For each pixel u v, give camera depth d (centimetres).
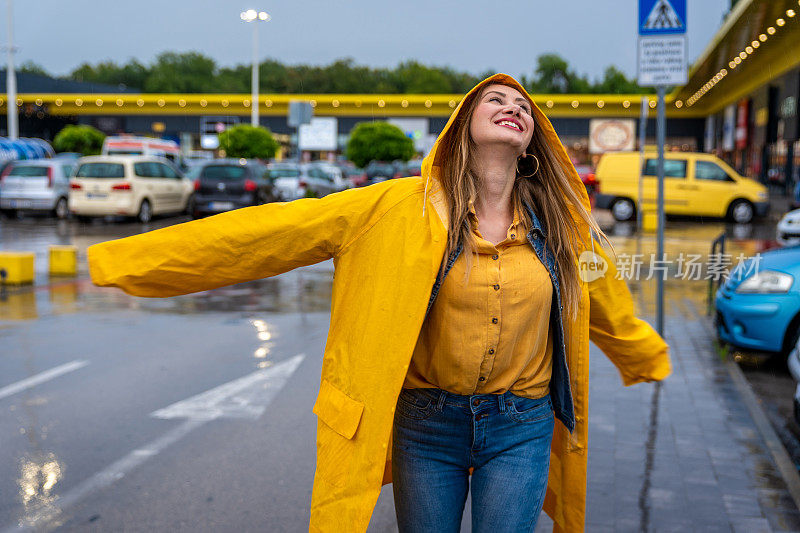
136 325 833
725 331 684
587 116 5316
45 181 2198
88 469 434
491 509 210
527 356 210
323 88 10588
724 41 2797
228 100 5747
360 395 198
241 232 200
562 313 218
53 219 2238
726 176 2177
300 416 527
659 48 602
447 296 201
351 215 201
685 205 2178
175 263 200
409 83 10681
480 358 203
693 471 418
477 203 212
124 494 402
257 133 4247
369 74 10612
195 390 586
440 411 210
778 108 3378
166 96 5838
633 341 238
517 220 208
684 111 5288
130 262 200
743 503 378
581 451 224
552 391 228
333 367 207
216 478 423
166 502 392
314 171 2938
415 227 199
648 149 2284
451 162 210
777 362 680
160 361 674
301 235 201
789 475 413
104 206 2066
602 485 400
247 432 495
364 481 196
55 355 694
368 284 201
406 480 215
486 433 211
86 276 1189
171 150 3497
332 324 209
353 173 3972
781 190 3528
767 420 502
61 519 373
